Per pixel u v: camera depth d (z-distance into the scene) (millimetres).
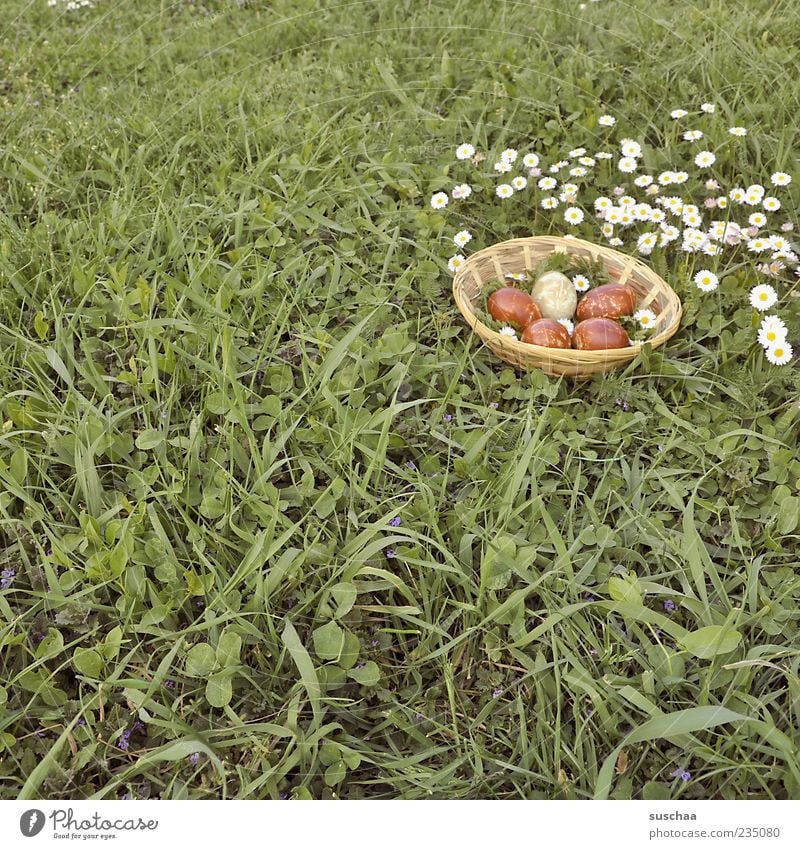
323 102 3814
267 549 1953
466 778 1786
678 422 2332
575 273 2875
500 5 4648
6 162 3340
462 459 2227
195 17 4863
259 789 1742
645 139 3605
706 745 1753
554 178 3408
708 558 1979
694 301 2695
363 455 2311
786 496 2166
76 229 2955
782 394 2490
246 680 1869
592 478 2314
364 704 1876
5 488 2162
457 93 3979
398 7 4719
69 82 4277
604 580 2031
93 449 2100
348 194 3221
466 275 2807
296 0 4816
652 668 1846
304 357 2436
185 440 2242
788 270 2910
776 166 3264
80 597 1945
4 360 2473
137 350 2541
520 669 1923
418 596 2031
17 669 1876
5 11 4836
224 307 2660
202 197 3186
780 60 3930
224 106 3828
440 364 2502
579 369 2459
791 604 1996
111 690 1852
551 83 3883
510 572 1956
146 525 2084
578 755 1738
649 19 4301
